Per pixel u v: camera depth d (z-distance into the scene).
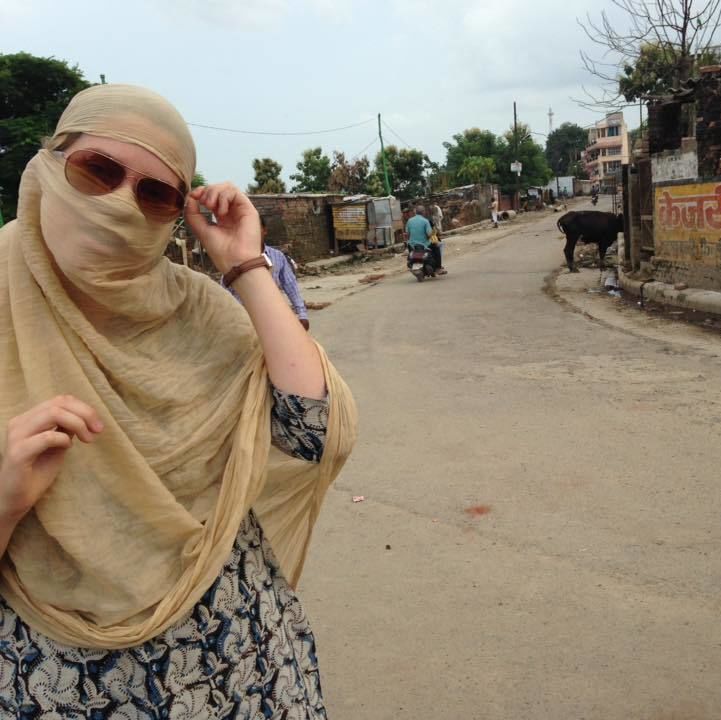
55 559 1.26
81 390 1.24
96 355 1.27
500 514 4.37
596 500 4.48
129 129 1.25
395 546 4.07
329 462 1.45
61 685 1.25
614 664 3.00
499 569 3.76
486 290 14.36
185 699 1.30
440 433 5.85
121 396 1.30
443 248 25.81
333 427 1.42
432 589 3.62
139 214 1.22
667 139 11.66
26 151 22.25
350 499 4.70
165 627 1.27
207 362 1.38
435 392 7.09
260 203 21.62
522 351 8.63
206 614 1.33
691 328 9.24
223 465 1.38
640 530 4.08
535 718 2.73
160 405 1.31
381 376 7.89
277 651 1.42
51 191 1.21
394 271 20.05
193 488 1.33
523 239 26.86
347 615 3.43
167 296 1.34
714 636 3.15
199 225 1.46
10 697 1.26
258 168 42.06
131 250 1.23
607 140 97.31
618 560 3.79
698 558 3.76
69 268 1.23
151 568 1.28
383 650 3.16
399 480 4.96
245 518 1.46
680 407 6.11
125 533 1.26
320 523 4.40
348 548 4.08
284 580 1.53
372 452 5.52
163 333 1.36
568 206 57.47
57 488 1.21
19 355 1.23
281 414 1.40
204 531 1.31
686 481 4.66
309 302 14.58
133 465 1.25
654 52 15.95
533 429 5.80
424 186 47.47
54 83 24.02
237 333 1.41
